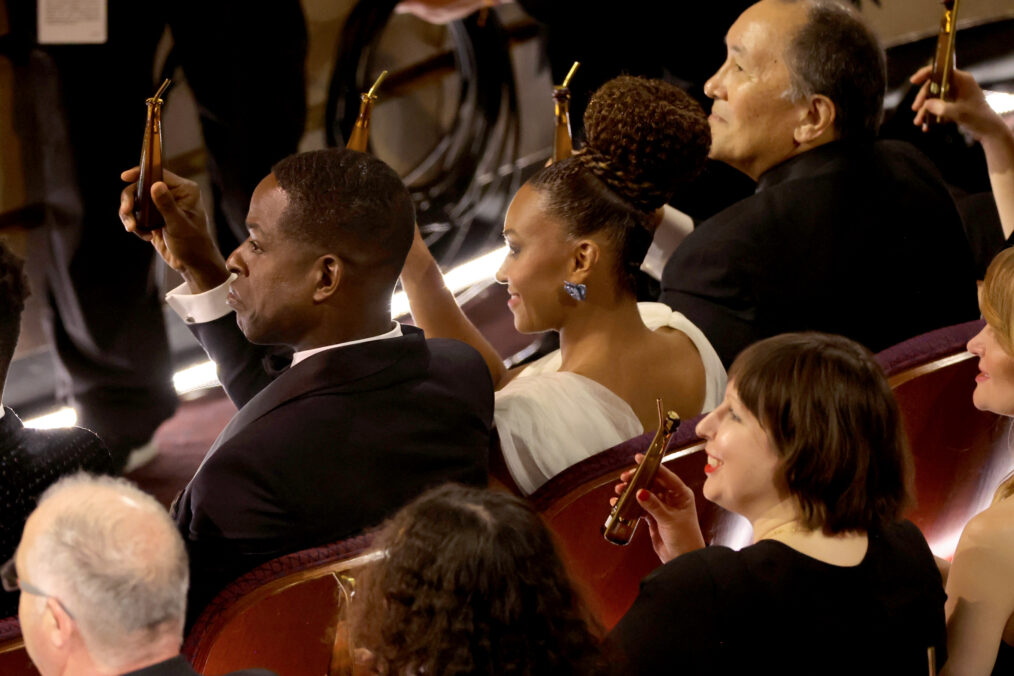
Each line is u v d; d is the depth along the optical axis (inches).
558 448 256.2
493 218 571.2
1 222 490.6
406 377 232.1
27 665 204.4
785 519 188.1
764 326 315.6
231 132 481.7
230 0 458.9
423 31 583.8
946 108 337.7
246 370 289.1
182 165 538.6
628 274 268.7
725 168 508.1
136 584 154.9
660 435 211.0
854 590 178.2
